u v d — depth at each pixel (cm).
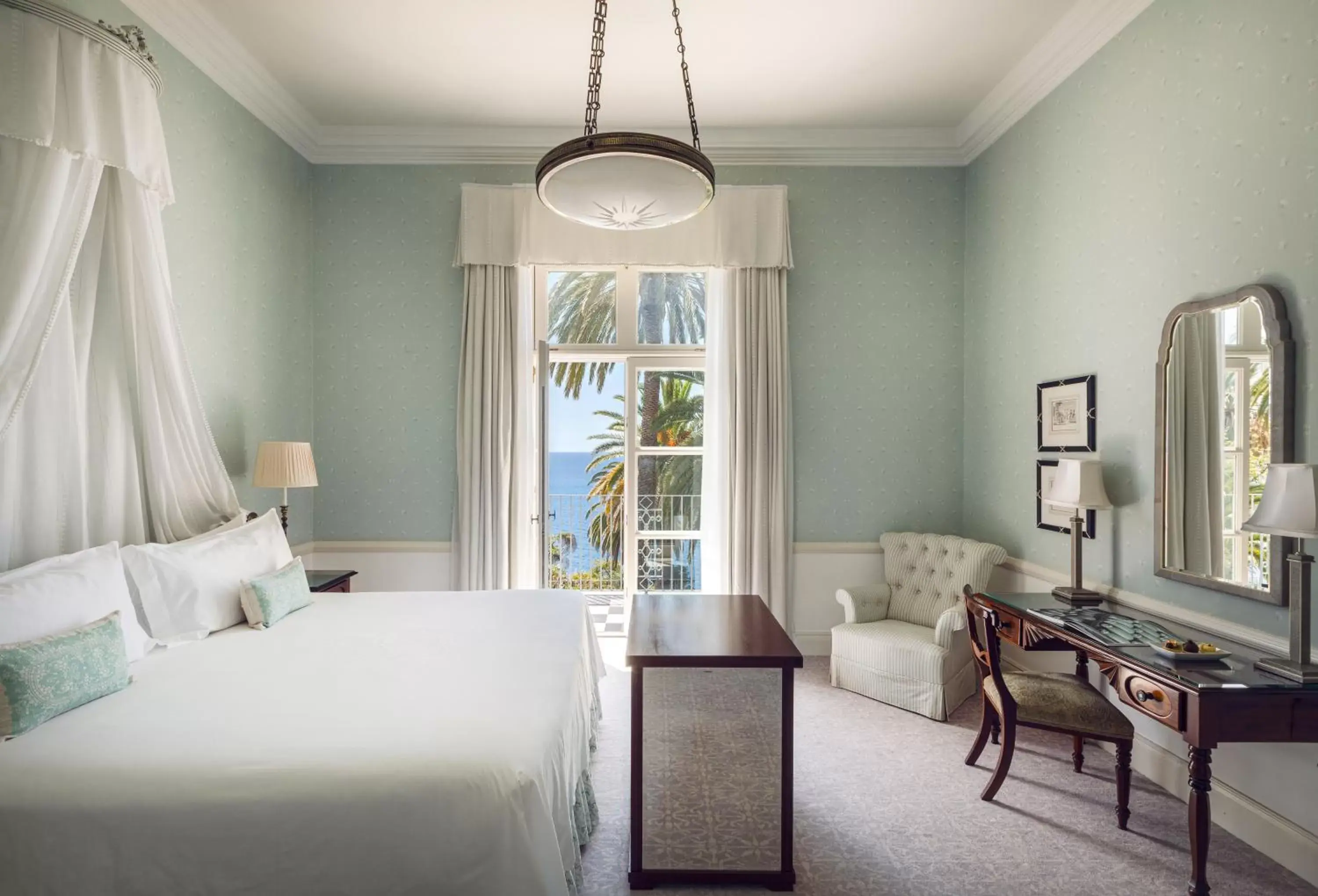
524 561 455
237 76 362
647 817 220
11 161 221
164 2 306
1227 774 250
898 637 374
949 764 301
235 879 143
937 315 461
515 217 446
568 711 200
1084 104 332
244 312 381
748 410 448
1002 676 271
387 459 459
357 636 259
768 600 448
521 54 359
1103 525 318
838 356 461
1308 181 220
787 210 450
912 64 368
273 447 361
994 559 380
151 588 252
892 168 461
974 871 224
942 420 462
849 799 270
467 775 154
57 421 243
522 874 148
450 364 457
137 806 145
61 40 222
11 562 233
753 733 220
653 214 268
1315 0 217
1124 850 236
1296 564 199
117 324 270
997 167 417
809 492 461
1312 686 193
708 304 460
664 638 236
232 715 182
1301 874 220
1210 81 257
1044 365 368
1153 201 287
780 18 328
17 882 142
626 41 347
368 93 400
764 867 218
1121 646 233
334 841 146
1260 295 231
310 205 454
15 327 218
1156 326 286
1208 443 256
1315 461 217
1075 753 295
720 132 446
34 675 175
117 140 237
